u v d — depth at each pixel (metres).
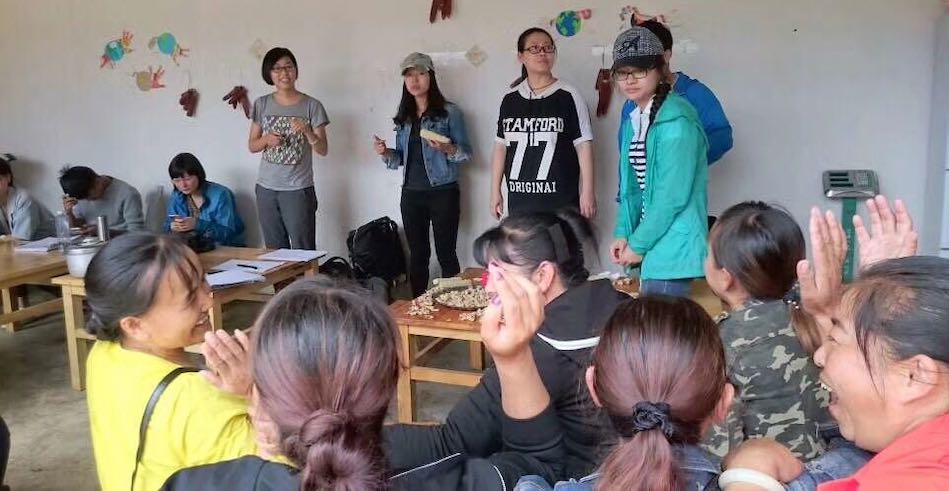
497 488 1.14
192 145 5.30
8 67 5.63
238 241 4.91
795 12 3.99
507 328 1.18
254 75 5.05
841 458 1.22
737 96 4.14
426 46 4.65
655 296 1.10
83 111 5.52
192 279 1.54
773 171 4.17
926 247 3.92
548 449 1.25
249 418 1.43
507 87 4.52
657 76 2.72
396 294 4.95
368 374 0.94
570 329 1.49
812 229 1.42
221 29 5.06
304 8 4.86
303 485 0.91
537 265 1.68
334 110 4.93
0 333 4.38
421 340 4.09
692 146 2.61
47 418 3.31
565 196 3.90
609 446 1.09
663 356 1.00
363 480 0.90
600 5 4.25
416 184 4.41
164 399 1.42
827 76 4.00
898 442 0.92
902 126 3.94
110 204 4.72
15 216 4.62
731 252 1.68
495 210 4.17
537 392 1.24
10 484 2.78
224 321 4.59
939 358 0.90
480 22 4.51
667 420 0.98
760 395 1.54
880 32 3.89
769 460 1.05
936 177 3.75
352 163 4.97
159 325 1.52
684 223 2.67
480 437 1.50
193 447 1.40
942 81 3.69
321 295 0.98
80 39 5.42
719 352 1.04
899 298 0.94
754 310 1.59
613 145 4.37
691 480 1.00
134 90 5.36
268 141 4.50
